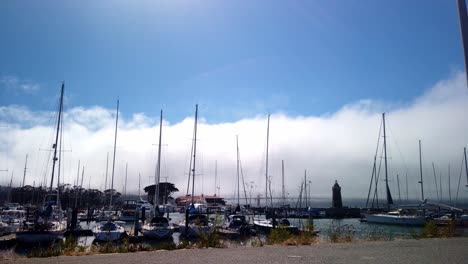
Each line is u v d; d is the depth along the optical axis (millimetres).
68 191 95688
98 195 109000
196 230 40438
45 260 12391
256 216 74312
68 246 17359
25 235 34719
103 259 12500
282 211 81438
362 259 12188
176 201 138000
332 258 12430
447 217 57750
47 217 37969
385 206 81562
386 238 21344
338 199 101375
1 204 81438
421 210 65938
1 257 13523
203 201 90812
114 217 67688
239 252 14133
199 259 12367
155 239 39312
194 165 59500
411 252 13844
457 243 16938
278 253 13766
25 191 86250
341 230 30438
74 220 45812
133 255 13461
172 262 11766
